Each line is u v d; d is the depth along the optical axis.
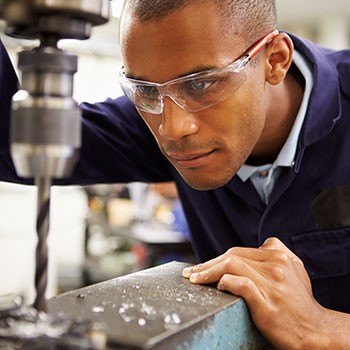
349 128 1.06
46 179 0.53
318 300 1.05
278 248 0.79
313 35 5.91
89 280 3.57
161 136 0.82
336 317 0.74
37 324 0.50
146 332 0.52
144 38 0.75
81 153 1.09
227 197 1.11
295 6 5.09
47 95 0.50
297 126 1.01
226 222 1.15
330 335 0.71
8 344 0.48
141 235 2.82
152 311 0.59
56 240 4.02
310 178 1.04
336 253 1.03
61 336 0.48
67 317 0.54
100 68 4.52
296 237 1.05
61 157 0.51
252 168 1.04
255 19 0.81
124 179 1.19
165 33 0.73
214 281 0.71
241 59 0.78
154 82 0.77
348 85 1.09
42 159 0.50
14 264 3.61
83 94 4.47
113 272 3.33
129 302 0.62
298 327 0.70
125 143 1.15
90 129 1.10
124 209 3.28
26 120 0.50
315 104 1.02
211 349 0.60
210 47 0.74
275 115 1.00
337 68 1.11
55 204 4.06
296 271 0.74
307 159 1.03
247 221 1.09
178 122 0.77
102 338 0.50
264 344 0.72
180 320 0.56
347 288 1.05
